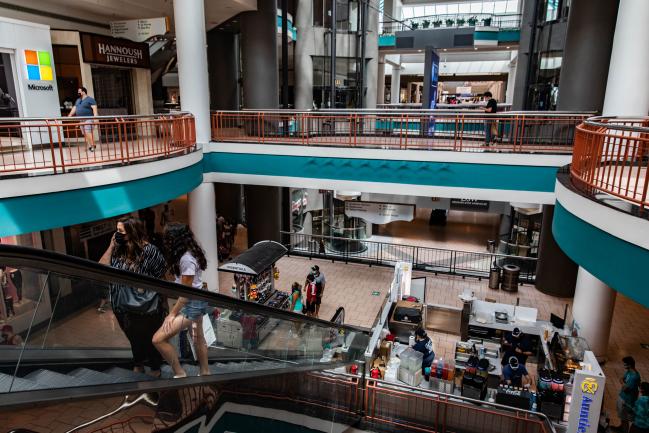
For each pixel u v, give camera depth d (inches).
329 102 902.4
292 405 209.5
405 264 492.4
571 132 510.0
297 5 846.5
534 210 659.4
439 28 1064.2
